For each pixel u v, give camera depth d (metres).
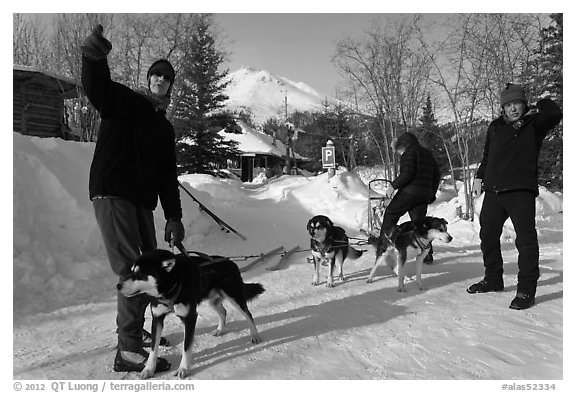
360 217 10.41
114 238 3.26
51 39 17.20
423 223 5.35
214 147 27.28
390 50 14.45
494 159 4.88
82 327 4.04
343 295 5.18
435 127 15.28
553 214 11.17
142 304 3.22
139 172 3.33
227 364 3.27
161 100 3.61
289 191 12.88
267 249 7.86
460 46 12.00
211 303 3.82
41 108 14.53
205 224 8.15
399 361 3.29
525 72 12.04
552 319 4.12
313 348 3.56
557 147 18.22
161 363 3.19
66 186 6.15
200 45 23.30
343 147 27.11
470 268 6.45
